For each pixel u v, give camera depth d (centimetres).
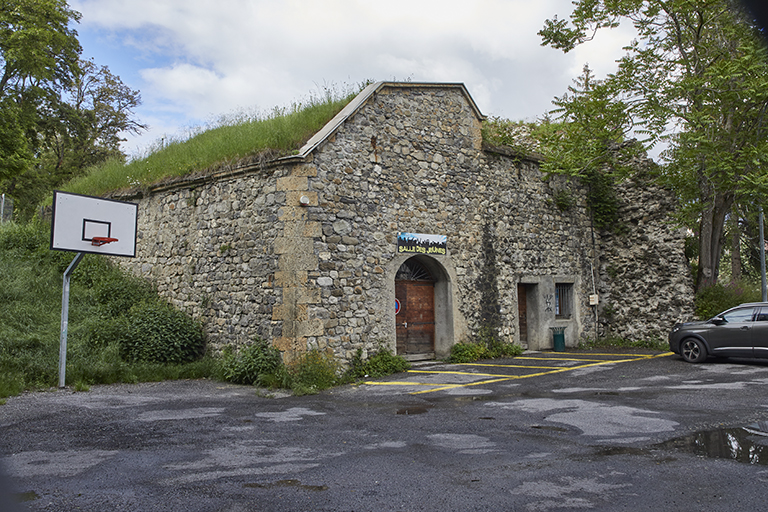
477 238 1342
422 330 1270
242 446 537
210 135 1477
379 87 1182
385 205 1162
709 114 1349
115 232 957
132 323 1122
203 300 1155
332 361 1009
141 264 1334
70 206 899
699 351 1134
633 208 1627
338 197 1080
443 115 1308
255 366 976
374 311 1114
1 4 2025
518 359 1291
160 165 1397
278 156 1048
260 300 1041
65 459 486
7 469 455
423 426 626
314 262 1026
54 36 2138
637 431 580
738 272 2305
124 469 458
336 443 549
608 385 903
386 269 1146
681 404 721
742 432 569
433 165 1268
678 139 1399
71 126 2581
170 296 1239
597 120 1486
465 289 1301
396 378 1041
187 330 1130
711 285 1540
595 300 1623
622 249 1638
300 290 1006
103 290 1242
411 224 1205
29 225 1512
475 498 388
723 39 1373
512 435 574
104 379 948
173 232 1253
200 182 1194
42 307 1122
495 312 1358
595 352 1445
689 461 470
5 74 2142
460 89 1347
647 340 1558
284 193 1038
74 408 718
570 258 1587
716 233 1566
